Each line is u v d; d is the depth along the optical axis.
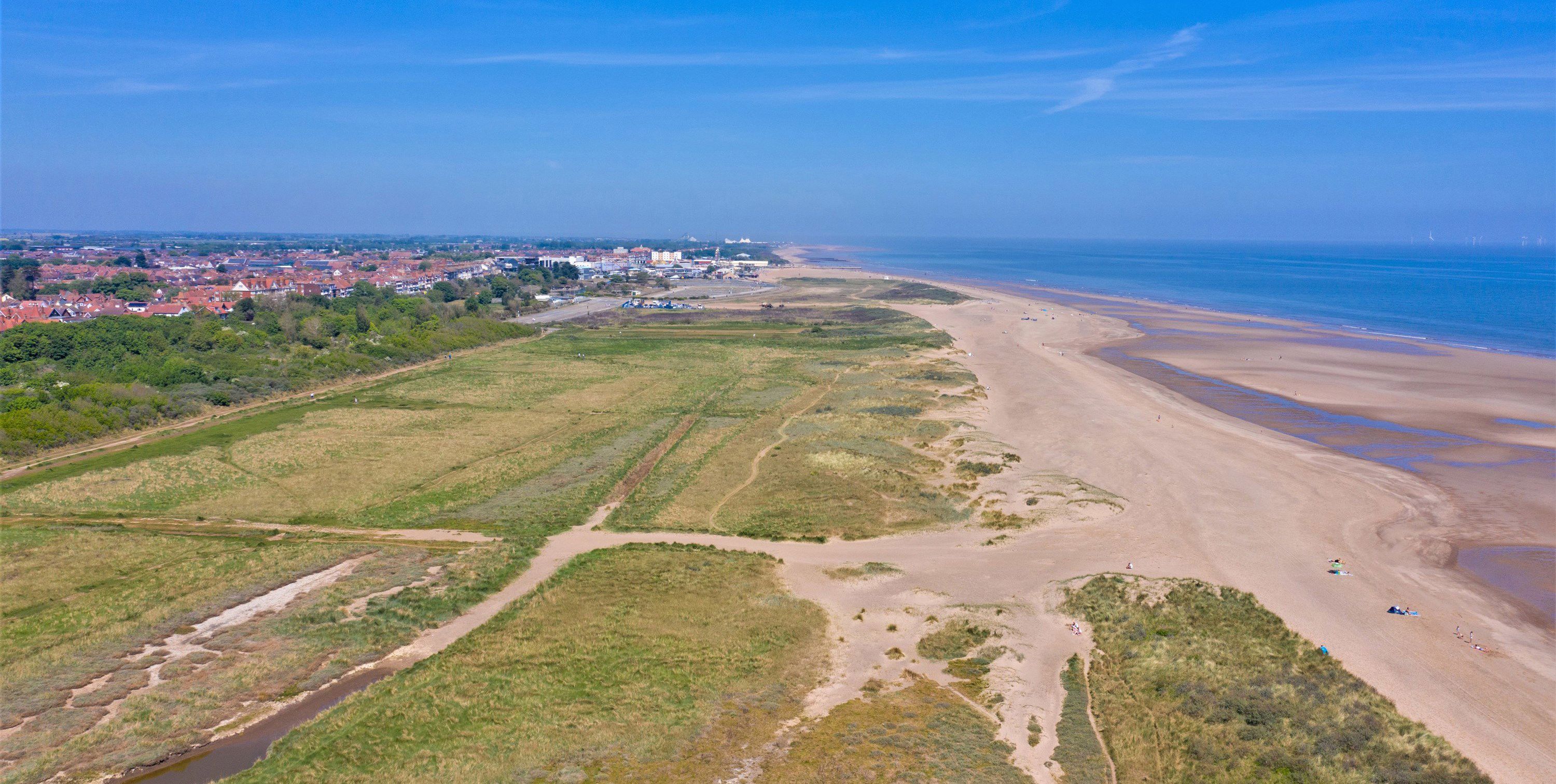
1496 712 39.12
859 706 40.22
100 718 39.50
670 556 58.66
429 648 46.34
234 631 47.88
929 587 53.38
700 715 39.38
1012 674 43.00
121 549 60.22
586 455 86.00
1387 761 35.03
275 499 71.88
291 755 36.28
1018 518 65.25
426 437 93.38
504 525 65.75
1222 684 41.16
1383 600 50.69
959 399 109.31
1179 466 77.12
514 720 39.00
